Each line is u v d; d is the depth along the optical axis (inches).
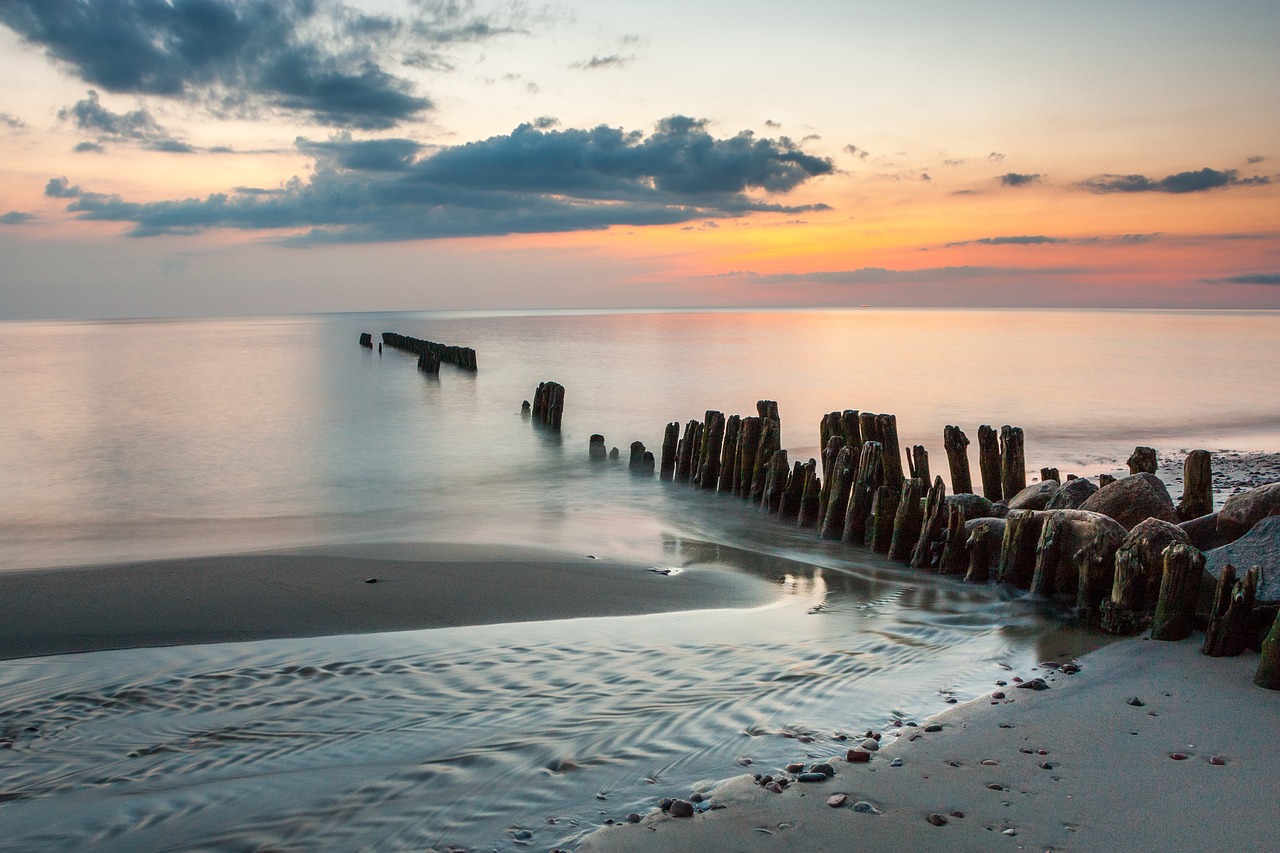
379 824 170.9
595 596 347.6
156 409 1178.6
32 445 887.7
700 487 631.8
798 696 236.4
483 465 767.7
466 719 220.4
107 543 493.7
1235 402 1201.4
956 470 509.0
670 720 219.5
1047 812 173.8
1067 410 1125.7
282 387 1475.1
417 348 2202.3
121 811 176.1
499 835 166.4
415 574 376.5
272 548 452.8
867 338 3225.9
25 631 293.1
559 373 1701.5
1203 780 186.1
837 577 382.0
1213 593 279.0
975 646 281.7
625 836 165.2
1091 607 308.3
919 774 189.6
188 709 228.1
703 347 2613.2
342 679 249.8
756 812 173.6
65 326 6555.1
